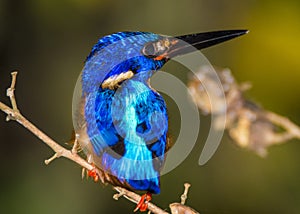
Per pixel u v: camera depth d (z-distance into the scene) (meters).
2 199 14.01
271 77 15.01
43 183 14.27
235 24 15.23
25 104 15.25
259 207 14.33
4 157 14.77
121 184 7.40
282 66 15.05
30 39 15.25
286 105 14.84
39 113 15.18
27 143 14.87
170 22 15.09
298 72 14.98
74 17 15.20
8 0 14.99
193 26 15.09
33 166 14.59
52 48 15.28
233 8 15.26
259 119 10.06
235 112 10.05
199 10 15.16
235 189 14.38
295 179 14.30
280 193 14.34
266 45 15.15
